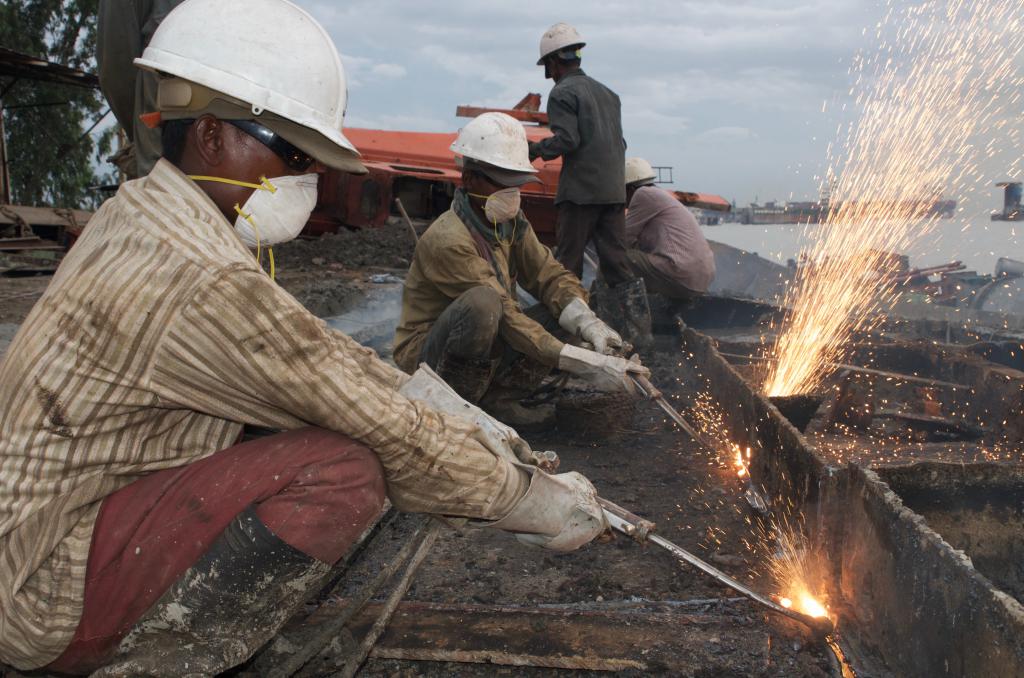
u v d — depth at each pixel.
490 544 3.02
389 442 1.77
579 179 5.80
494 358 4.05
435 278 3.96
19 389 1.59
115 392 1.60
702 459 4.01
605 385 3.64
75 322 1.58
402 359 4.22
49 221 12.66
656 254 6.80
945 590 1.91
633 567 2.87
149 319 1.57
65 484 1.61
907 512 2.14
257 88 1.71
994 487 2.66
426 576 2.78
